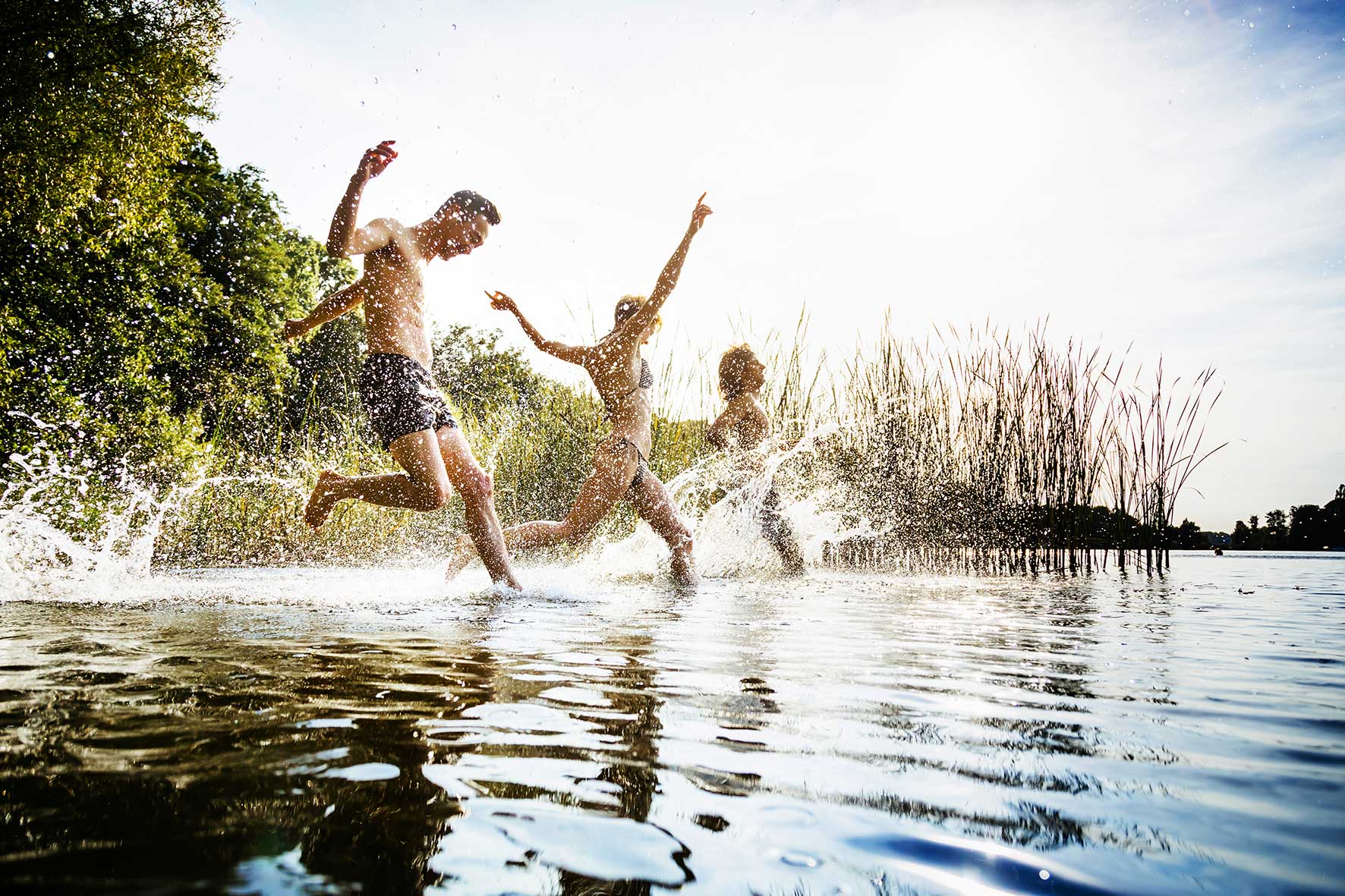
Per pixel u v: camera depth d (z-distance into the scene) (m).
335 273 26.98
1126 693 1.55
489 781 0.96
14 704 1.32
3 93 7.17
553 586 4.09
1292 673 1.78
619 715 1.32
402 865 0.71
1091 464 6.53
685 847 0.78
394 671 1.67
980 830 0.83
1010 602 3.52
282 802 0.87
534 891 0.67
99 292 9.18
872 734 1.22
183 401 11.48
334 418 9.53
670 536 4.48
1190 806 0.91
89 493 5.98
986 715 1.35
